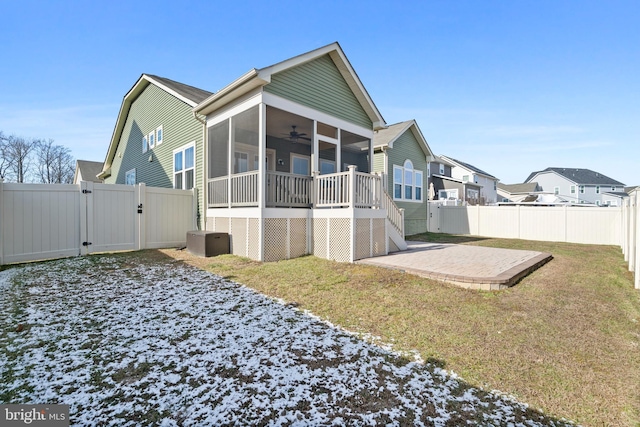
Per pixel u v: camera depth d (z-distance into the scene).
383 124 10.12
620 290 4.91
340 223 6.93
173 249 8.45
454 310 3.93
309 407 2.06
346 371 2.51
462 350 2.90
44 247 6.84
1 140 29.52
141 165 13.63
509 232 13.57
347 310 3.93
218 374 2.44
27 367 2.50
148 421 1.91
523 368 2.60
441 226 15.86
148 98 12.90
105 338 3.05
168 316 3.66
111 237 7.86
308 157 11.97
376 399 2.16
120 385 2.28
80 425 1.86
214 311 3.84
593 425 1.95
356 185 6.91
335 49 8.41
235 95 7.54
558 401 2.18
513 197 39.16
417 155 15.62
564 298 4.46
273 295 4.52
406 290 4.75
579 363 2.69
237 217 7.59
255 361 2.65
